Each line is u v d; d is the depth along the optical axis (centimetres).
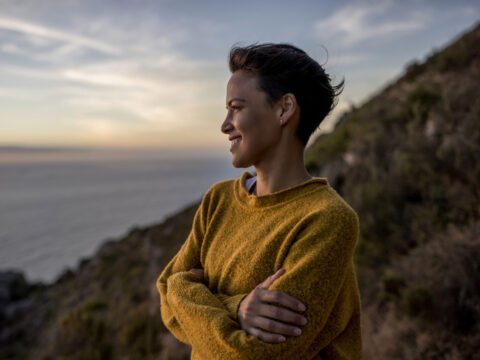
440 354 247
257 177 103
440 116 473
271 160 95
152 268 1564
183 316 91
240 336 77
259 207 97
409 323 278
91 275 2038
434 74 790
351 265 93
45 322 1733
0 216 18162
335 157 824
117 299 1231
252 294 81
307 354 82
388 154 543
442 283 276
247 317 79
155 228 2434
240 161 94
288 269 81
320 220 82
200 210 121
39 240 12019
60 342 845
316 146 1186
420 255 333
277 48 94
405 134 555
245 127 91
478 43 726
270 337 75
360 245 448
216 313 84
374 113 796
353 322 96
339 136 930
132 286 1355
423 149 443
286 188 94
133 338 748
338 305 88
